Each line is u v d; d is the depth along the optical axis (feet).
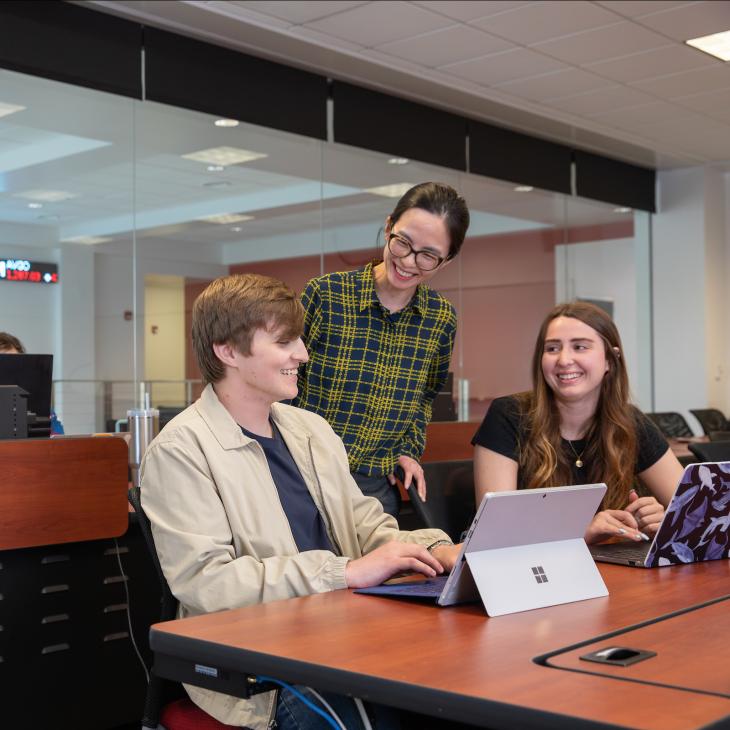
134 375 18.07
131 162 17.99
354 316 8.49
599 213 30.09
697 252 31.86
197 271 19.04
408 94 22.95
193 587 5.48
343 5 17.35
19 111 16.44
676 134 27.32
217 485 5.88
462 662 3.95
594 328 8.09
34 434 10.36
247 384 6.15
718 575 6.10
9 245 16.40
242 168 19.81
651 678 3.71
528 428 8.26
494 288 25.89
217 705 5.34
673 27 18.75
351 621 4.70
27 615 10.12
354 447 8.48
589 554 5.56
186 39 18.61
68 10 16.76
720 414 29.07
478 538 4.97
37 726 10.17
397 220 8.06
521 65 20.90
